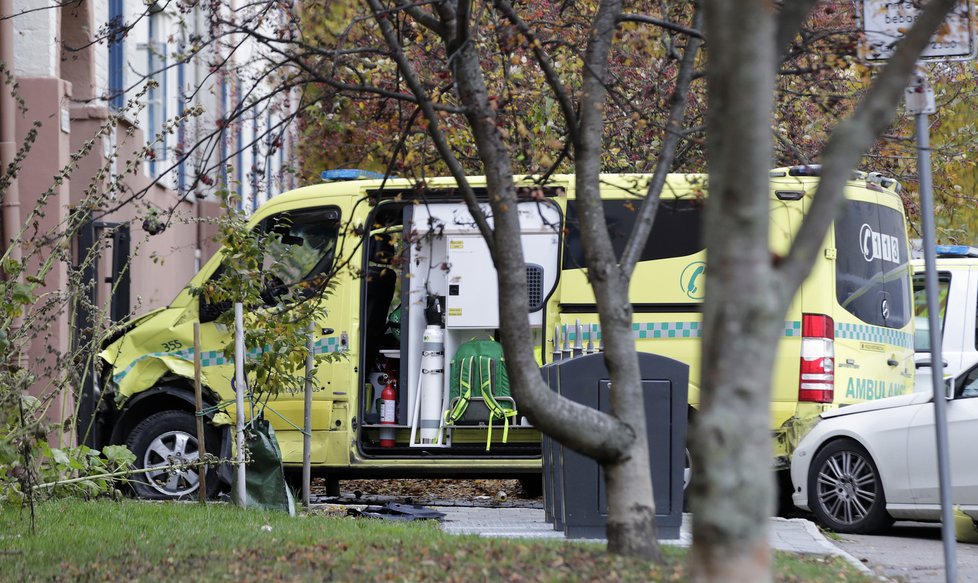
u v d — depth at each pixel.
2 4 37.66
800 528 27.00
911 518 28.77
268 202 32.66
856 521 29.48
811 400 30.03
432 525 25.88
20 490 25.77
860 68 20.05
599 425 18.16
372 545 20.41
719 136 13.01
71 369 26.94
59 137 38.69
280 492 27.94
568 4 25.06
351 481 40.31
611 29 19.89
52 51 38.91
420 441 31.36
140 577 18.55
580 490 24.02
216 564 19.31
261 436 28.00
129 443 32.34
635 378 18.45
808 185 30.16
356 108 30.94
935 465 28.31
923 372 37.53
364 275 28.59
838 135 13.27
